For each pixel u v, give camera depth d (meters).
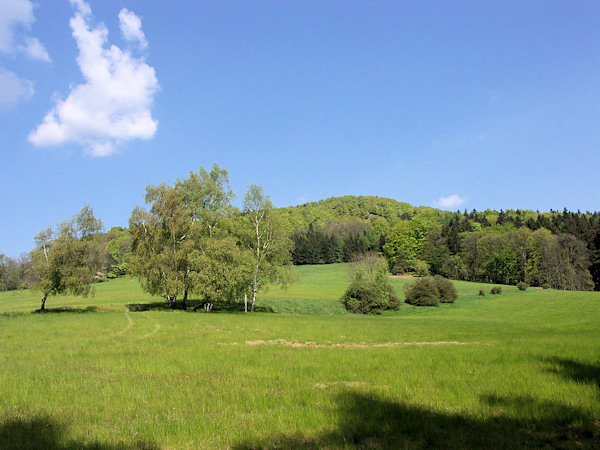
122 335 26.03
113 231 164.38
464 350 19.22
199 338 24.78
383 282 65.56
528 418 8.72
